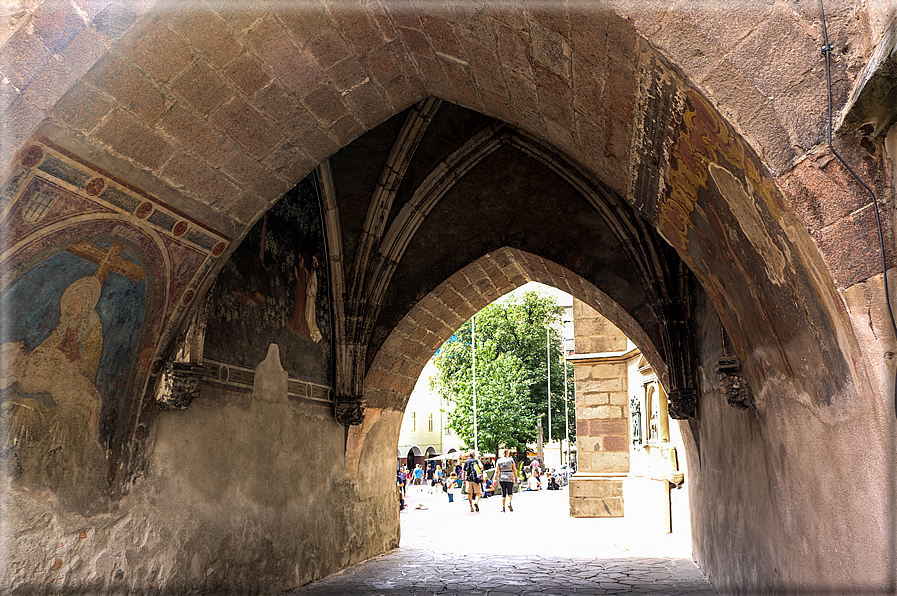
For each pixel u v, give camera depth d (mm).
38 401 4547
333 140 5672
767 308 3557
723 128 2770
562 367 39562
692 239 4328
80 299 4734
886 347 2387
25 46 3713
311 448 8547
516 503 23438
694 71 2689
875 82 2225
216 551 6297
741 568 5652
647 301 8789
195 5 3916
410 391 11469
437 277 9758
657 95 3133
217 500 6375
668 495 11734
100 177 4395
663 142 3527
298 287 8438
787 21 2590
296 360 8281
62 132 4031
